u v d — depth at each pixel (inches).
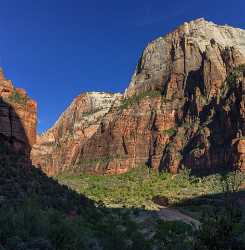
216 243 1206.9
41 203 2448.3
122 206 4923.7
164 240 2815.0
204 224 1250.6
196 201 5959.6
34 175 2743.6
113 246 2364.7
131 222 3312.0
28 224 1843.0
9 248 1610.5
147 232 3299.7
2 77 2773.1
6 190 2287.2
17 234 1720.0
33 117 2778.1
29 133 2728.8
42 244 1718.8
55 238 1857.8
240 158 6648.6
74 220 2551.7
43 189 2696.9
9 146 2600.9
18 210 1994.3
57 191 2861.7
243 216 1261.1
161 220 3917.3
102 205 3786.9
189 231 3388.3
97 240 2331.4
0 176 2384.4
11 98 2706.7
